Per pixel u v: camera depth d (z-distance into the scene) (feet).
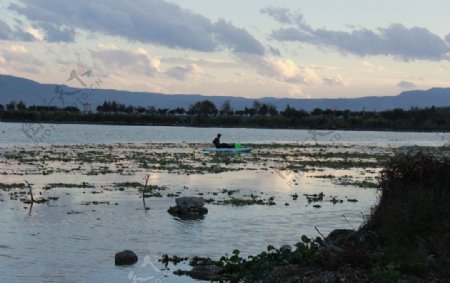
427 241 48.52
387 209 54.13
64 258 52.85
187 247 58.03
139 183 108.06
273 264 47.78
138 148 233.35
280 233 65.41
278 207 84.23
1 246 56.44
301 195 98.53
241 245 59.21
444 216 51.34
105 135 370.73
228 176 128.47
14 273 47.75
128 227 67.26
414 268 43.39
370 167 160.45
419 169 56.34
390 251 46.21
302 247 49.78
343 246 52.13
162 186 105.40
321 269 45.27
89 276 47.57
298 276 43.52
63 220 70.33
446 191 54.34
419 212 51.37
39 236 61.36
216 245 59.06
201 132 496.23
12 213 73.97
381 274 40.98
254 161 175.11
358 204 88.38
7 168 134.62
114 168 140.77
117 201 86.12
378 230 53.26
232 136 428.56
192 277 47.70
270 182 118.52
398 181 56.49
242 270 47.39
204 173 133.80
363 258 45.50
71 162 156.46
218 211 79.61
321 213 79.36
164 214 76.02
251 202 87.97
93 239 60.70
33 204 81.51
